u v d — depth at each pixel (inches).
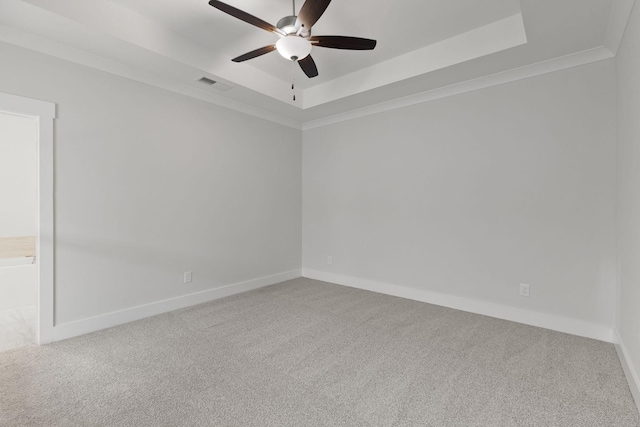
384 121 159.2
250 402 70.5
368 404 69.9
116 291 117.0
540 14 84.4
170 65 116.8
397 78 130.4
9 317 124.8
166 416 65.6
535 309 116.8
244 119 162.4
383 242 160.7
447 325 116.7
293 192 192.2
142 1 95.1
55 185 102.0
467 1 93.9
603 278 103.3
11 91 93.0
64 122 103.5
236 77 133.3
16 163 205.6
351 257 174.2
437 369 85.0
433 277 143.3
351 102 157.9
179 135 135.3
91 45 102.3
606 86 102.3
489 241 127.3
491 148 126.2
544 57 109.2
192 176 140.5
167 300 132.0
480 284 129.8
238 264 160.7
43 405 68.8
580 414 66.3
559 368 85.3
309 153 194.7
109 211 114.7
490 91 126.0
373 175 164.1
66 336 104.2
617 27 87.0
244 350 96.2
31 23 89.8
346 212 176.1
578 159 107.6
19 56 94.5
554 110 111.9
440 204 140.6
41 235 99.2
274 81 151.3
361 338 105.2
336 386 77.0
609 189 102.3
